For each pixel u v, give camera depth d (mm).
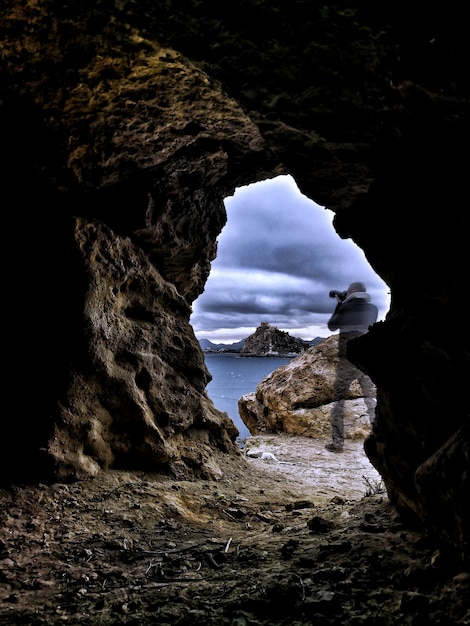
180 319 5730
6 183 4137
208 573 2609
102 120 3730
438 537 2297
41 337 4293
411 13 1924
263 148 4781
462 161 2229
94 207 4590
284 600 2090
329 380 9883
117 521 3479
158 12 2232
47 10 2572
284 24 2094
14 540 3039
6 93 3434
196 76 3176
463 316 2299
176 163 4691
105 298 4605
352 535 2816
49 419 4051
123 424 4605
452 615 1779
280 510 4316
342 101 2303
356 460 7543
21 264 4316
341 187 2852
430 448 2494
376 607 1953
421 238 2492
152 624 2027
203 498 4340
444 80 2049
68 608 2236
